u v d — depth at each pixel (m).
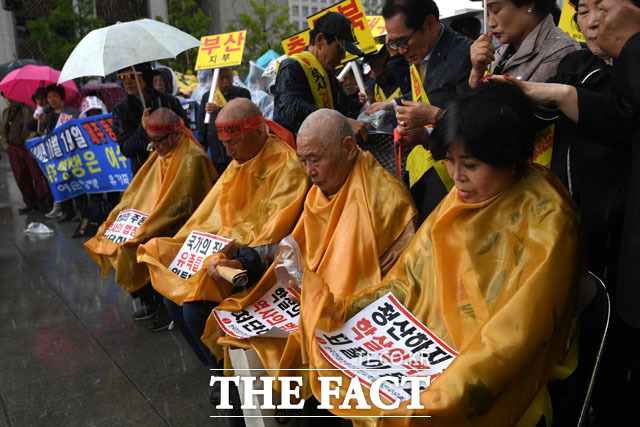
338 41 3.33
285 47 4.57
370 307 1.80
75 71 3.46
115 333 3.93
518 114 1.47
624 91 1.44
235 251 2.68
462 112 1.49
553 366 1.46
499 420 1.38
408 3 2.44
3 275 5.34
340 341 1.74
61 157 6.72
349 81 3.89
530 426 1.46
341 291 2.06
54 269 5.45
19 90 7.82
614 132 1.63
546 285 1.41
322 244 2.21
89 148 6.55
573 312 1.50
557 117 1.69
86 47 3.53
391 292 1.80
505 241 1.56
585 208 1.86
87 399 3.06
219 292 2.57
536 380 1.41
